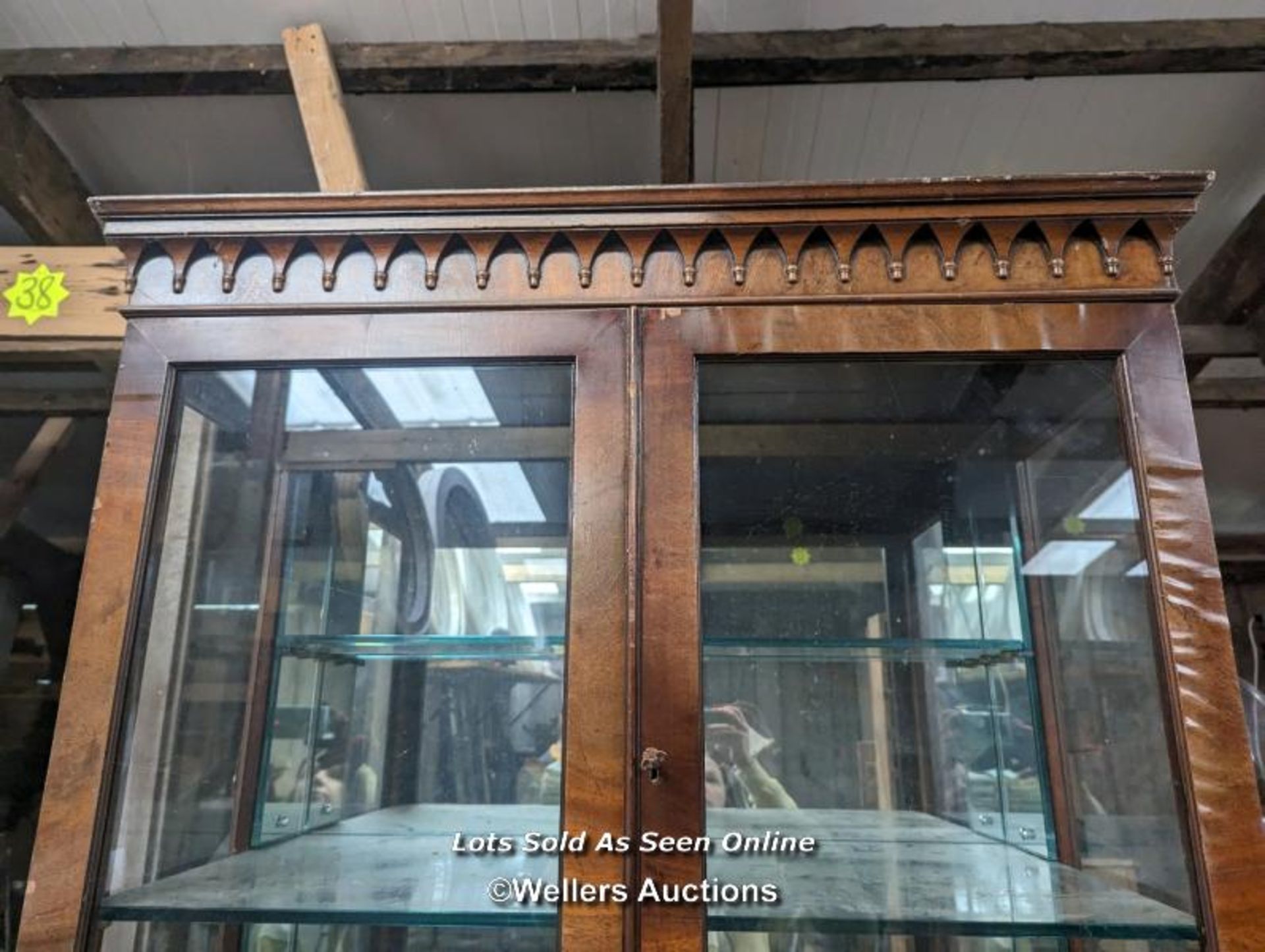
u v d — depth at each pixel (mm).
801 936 700
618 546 674
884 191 708
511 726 772
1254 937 587
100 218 742
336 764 922
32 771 1972
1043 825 846
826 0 1277
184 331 730
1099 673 763
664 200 717
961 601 865
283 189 1633
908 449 744
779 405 720
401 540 902
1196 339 1783
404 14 1304
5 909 1635
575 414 702
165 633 728
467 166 1582
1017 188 700
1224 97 1430
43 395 2125
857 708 841
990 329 700
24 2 1280
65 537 2520
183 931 721
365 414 790
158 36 1331
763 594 774
